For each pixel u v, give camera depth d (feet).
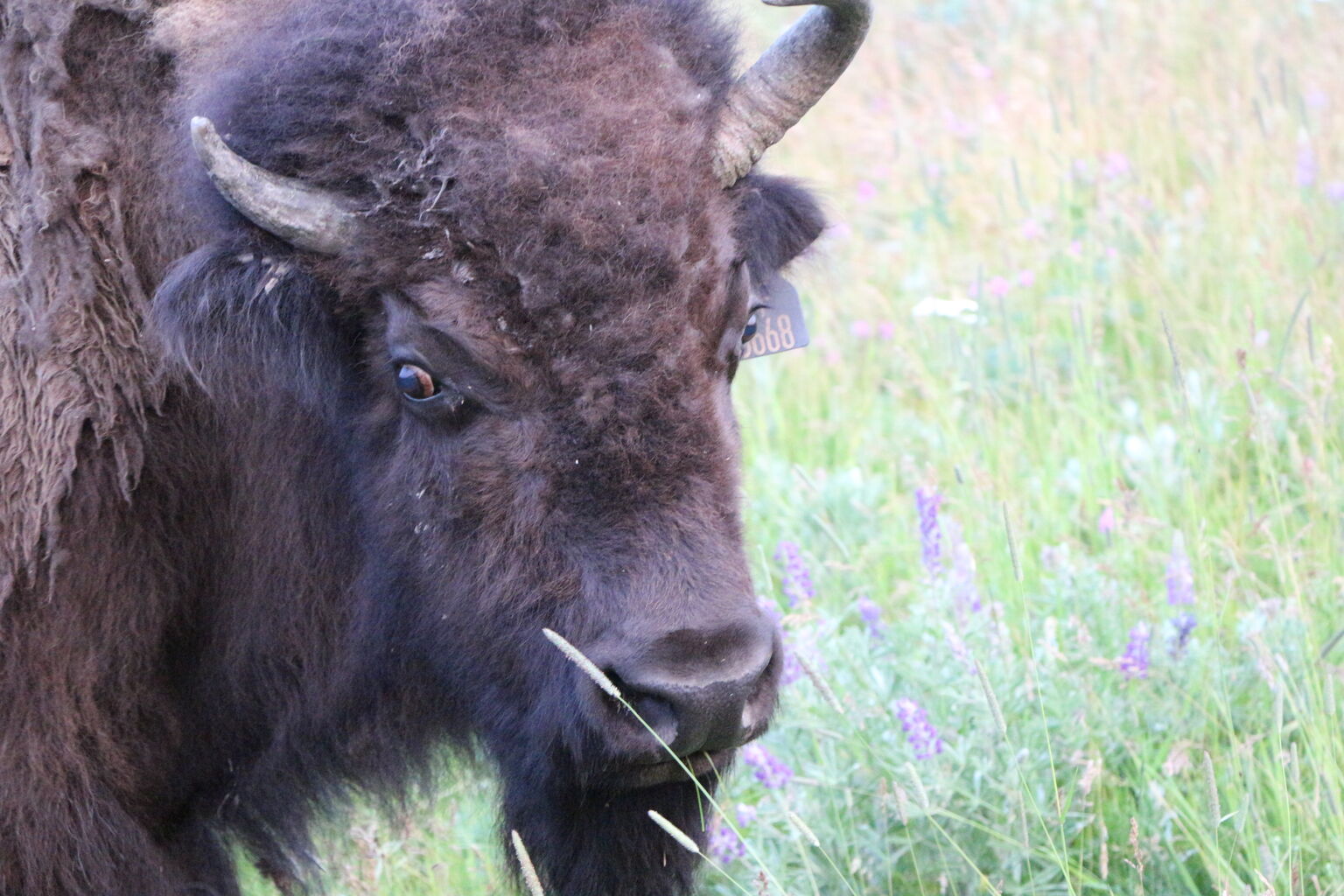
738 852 34.32
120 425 30.09
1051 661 37.40
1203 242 61.05
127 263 30.58
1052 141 72.02
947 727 35.73
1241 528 43.73
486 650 28.12
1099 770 30.58
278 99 28.09
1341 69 73.67
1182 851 32.73
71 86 30.71
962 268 65.41
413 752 34.65
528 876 25.84
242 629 32.65
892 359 61.26
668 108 27.68
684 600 25.36
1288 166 65.00
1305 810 31.35
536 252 25.81
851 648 38.04
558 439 26.02
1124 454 50.03
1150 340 58.23
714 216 27.37
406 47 27.58
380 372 28.66
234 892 35.83
